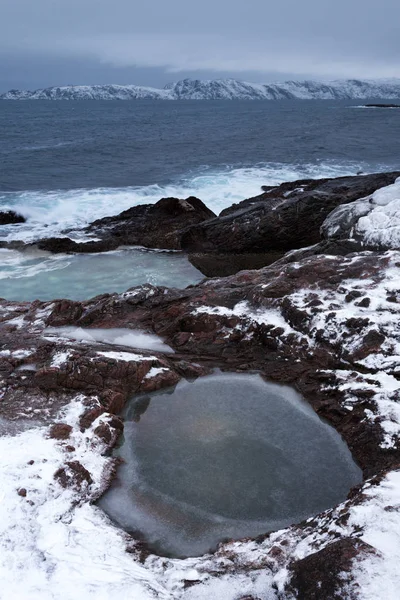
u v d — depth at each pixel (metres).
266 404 7.89
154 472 6.46
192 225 18.19
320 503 5.92
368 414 7.13
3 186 29.61
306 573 4.13
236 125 79.50
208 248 17.44
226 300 10.37
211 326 9.72
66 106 199.62
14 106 199.25
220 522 5.65
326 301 9.52
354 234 12.70
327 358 8.50
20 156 43.44
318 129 67.31
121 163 39.44
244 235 16.88
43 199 25.44
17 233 19.45
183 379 8.60
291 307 9.43
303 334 9.04
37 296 14.09
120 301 10.87
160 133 66.31
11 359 8.57
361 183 18.52
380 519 4.57
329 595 3.89
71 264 16.67
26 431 6.80
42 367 8.20
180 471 6.47
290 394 8.12
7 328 10.20
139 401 8.02
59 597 4.23
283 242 16.77
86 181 31.67
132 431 7.30
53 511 5.49
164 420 7.54
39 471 5.94
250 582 4.47
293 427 7.34
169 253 17.89
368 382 7.67
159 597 4.27
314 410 7.70
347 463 6.61
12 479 5.73
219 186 27.86
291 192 19.55
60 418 7.18
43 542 4.98
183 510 5.83
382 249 11.88
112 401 7.64
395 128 67.06
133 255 17.69
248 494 6.07
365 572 3.95
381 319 8.66
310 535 4.90
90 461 6.46
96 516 5.65
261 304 9.98
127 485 6.23
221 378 8.60
